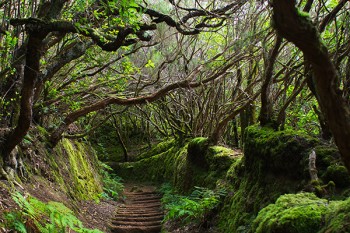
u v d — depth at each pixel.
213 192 7.21
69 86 9.43
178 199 9.22
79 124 13.62
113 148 19.95
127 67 8.63
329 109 1.99
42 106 7.93
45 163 7.52
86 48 6.78
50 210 4.64
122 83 9.55
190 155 10.25
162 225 8.71
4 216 4.12
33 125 8.17
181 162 11.43
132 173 16.70
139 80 9.47
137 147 19.88
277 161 5.13
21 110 5.21
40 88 6.93
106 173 13.67
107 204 10.36
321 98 2.00
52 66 6.48
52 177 7.45
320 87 1.96
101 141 20.27
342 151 2.09
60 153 9.09
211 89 10.98
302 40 1.75
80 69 9.39
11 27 6.31
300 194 3.94
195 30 5.41
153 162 15.84
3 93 6.15
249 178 6.07
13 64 5.51
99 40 4.41
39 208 4.69
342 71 5.29
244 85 10.66
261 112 6.22
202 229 6.83
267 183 5.38
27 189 5.78
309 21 1.70
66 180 8.34
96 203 9.62
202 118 12.32
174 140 15.65
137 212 10.07
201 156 9.39
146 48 13.60
